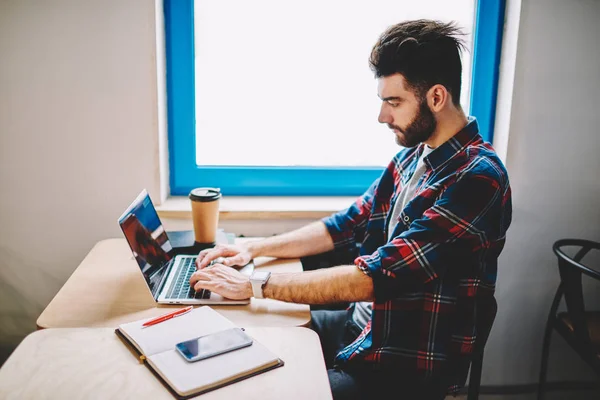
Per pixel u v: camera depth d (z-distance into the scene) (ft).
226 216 6.35
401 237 4.31
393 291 4.27
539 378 6.77
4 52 5.83
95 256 5.34
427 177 4.72
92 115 6.06
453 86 4.43
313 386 3.28
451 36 4.38
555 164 6.49
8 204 6.23
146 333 3.73
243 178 6.86
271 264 5.26
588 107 6.36
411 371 4.43
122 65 5.95
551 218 6.64
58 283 6.49
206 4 6.34
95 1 5.79
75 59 5.91
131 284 4.73
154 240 4.97
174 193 6.83
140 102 6.06
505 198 4.43
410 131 4.58
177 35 6.33
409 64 4.34
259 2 6.39
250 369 3.37
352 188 7.00
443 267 4.23
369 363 4.51
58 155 6.13
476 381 4.80
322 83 6.68
